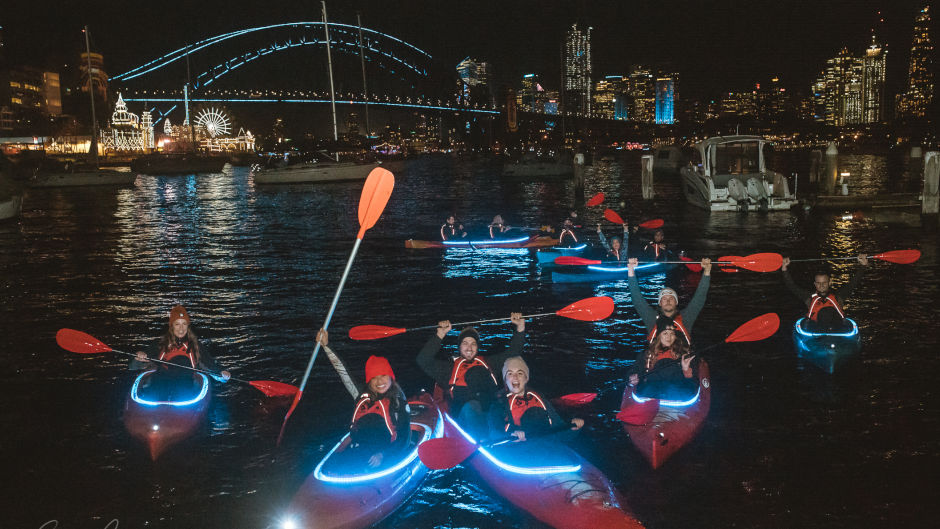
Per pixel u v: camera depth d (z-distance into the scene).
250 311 12.05
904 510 5.38
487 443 5.88
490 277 14.84
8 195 29.50
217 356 9.47
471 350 6.52
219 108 191.12
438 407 6.70
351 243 20.88
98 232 24.78
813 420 6.99
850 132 177.50
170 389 7.07
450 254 18.08
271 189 51.78
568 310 7.28
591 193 42.78
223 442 6.71
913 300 11.90
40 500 5.71
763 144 30.09
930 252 17.30
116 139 148.12
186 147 150.88
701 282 7.54
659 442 6.06
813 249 18.41
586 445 6.51
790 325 10.53
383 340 10.16
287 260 17.69
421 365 6.70
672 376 6.86
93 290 14.09
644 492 5.66
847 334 9.19
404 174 75.38
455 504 5.57
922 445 6.42
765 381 8.08
